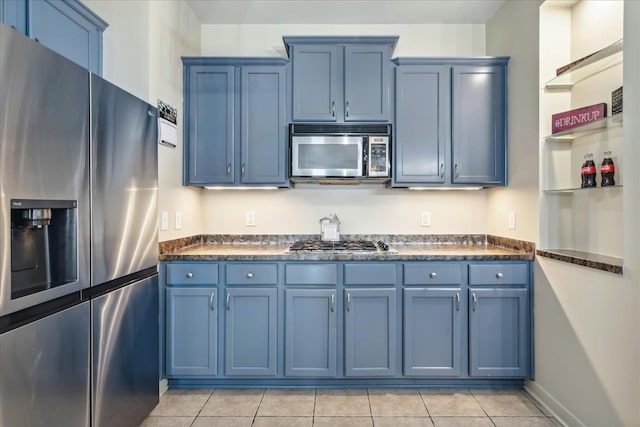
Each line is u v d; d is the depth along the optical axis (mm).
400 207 2811
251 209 2811
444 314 2195
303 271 2189
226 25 2807
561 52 2080
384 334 2191
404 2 2516
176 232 2375
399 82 2463
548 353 2025
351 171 2412
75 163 1357
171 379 2242
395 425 1865
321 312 2195
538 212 2119
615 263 1594
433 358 2189
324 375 2193
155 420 1907
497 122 2465
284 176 2467
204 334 2180
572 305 1831
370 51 2449
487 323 2188
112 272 1579
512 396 2152
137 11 2039
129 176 1711
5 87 1066
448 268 2191
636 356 1448
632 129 1465
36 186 1179
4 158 1063
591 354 1697
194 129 2465
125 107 1678
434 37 2811
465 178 2467
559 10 2080
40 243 1335
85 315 1418
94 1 2072
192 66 2461
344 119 2457
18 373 1116
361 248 2406
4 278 1062
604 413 1616
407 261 2197
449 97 2471
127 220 1696
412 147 2471
